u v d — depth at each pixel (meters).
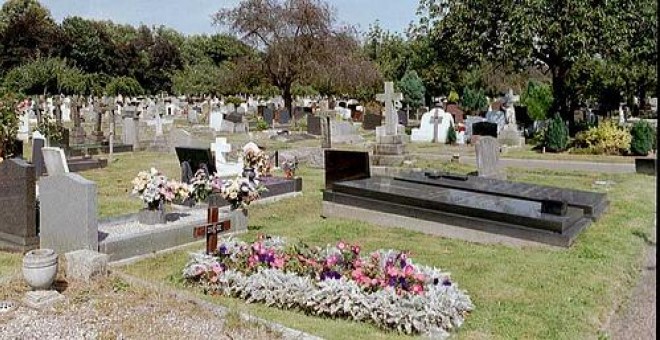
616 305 6.80
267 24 38.41
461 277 7.48
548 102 29.84
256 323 5.60
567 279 7.38
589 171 18.08
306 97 55.16
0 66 61.41
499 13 27.52
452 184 11.72
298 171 17.66
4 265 7.70
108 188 14.30
